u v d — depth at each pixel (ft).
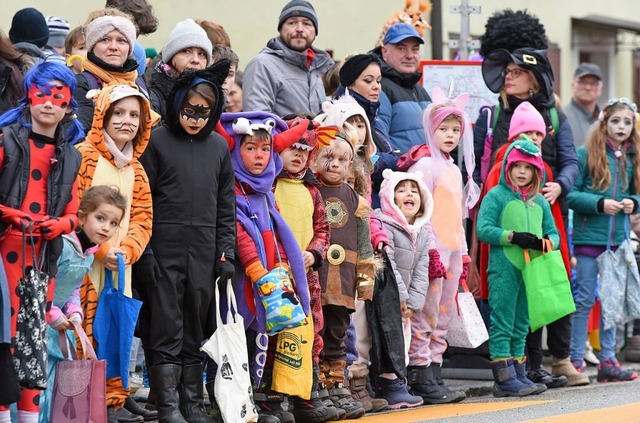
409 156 73.10
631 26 173.17
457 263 73.00
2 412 48.88
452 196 72.79
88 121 59.41
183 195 55.47
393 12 132.87
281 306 56.95
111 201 52.85
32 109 50.96
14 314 49.96
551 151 81.71
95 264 54.19
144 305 55.83
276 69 75.10
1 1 103.30
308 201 61.82
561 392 76.54
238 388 55.57
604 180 84.53
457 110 73.31
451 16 142.31
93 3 111.24
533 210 76.33
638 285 84.58
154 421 61.98
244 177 58.85
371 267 64.18
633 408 65.57
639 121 87.04
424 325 70.74
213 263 56.08
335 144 63.36
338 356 63.52
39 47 69.36
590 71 108.37
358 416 63.00
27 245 50.14
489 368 81.35
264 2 125.59
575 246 85.71
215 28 76.95
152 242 55.42
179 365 55.36
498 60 81.71
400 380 68.69
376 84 74.23
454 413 64.85
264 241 58.85
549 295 74.79
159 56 69.00
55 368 51.16
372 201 73.20
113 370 54.44
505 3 152.05
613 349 84.79
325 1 128.77
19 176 50.42
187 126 55.77
